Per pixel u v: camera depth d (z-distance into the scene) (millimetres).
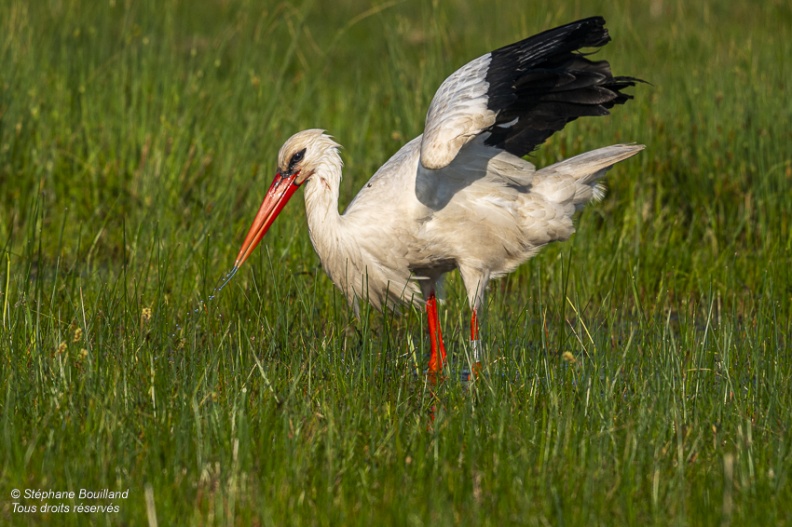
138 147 14609
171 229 12836
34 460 7250
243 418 7520
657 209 13961
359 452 7691
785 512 6852
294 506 6785
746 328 10258
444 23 17422
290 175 10383
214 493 6906
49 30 16984
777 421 8336
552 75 10117
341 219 10297
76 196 14242
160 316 9883
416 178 10195
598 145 14539
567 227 10805
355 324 11156
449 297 12328
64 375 8453
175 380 8555
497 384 8852
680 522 6520
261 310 10305
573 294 12594
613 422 8195
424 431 7898
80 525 6559
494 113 9477
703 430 8078
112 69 16062
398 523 6531
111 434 7496
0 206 13789
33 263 13023
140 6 17453
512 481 7137
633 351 9797
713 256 13180
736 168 14133
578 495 7039
